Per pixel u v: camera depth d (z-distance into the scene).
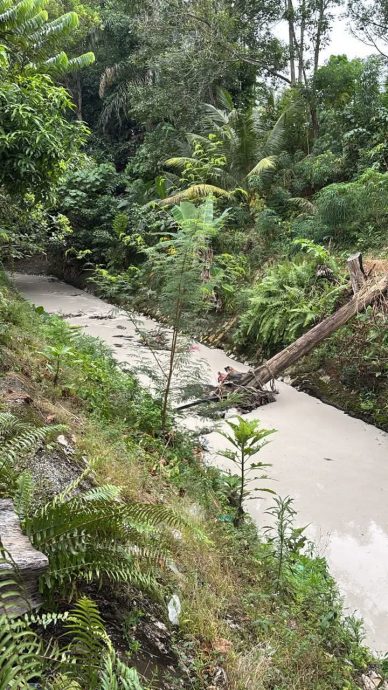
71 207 14.91
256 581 3.21
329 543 4.39
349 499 5.03
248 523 4.17
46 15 6.64
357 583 3.96
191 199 12.23
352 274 8.13
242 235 11.76
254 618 2.75
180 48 14.64
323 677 2.58
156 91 15.09
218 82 16.03
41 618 1.67
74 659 1.47
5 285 8.36
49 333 5.82
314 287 9.02
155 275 5.45
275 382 8.38
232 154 13.49
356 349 7.73
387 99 12.48
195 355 9.58
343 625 3.24
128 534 2.12
